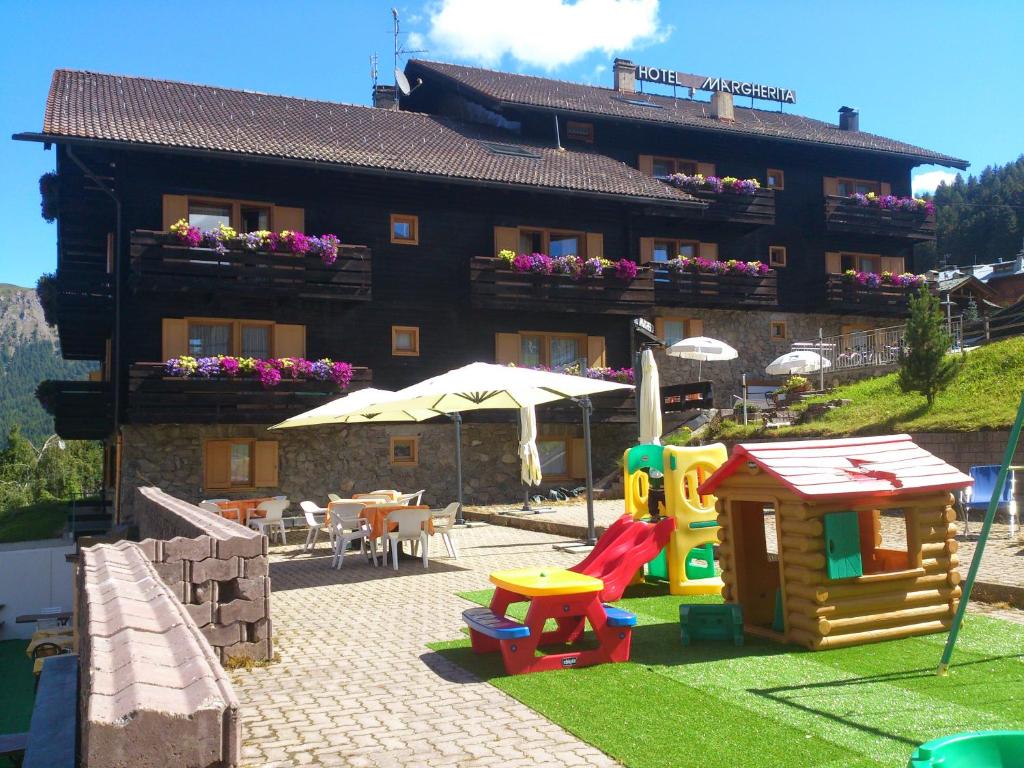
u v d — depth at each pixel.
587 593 5.97
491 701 5.21
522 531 15.41
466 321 22.23
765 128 28.94
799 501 6.22
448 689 5.51
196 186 19.61
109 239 20.84
